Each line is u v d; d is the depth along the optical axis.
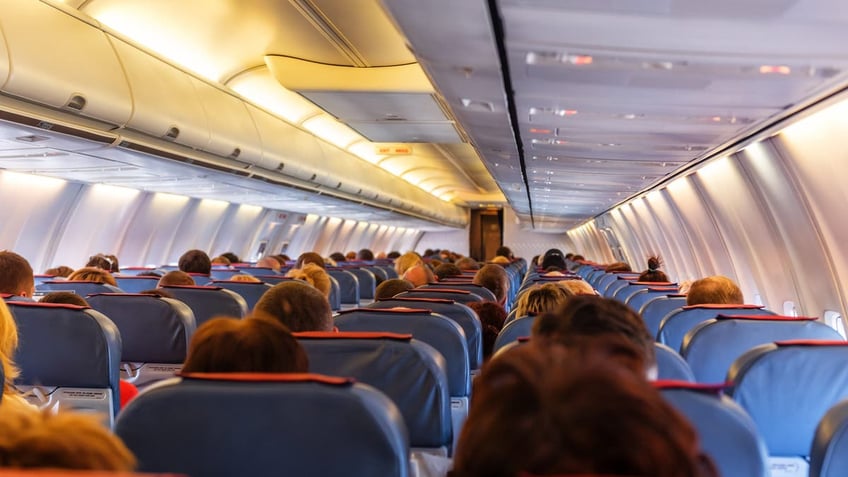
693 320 4.79
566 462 0.77
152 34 8.42
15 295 4.54
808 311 7.51
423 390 2.99
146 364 5.18
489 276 7.75
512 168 9.93
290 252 23.92
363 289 12.20
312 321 3.37
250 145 9.92
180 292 5.86
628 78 4.56
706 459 0.91
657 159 8.13
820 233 6.64
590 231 29.72
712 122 5.86
